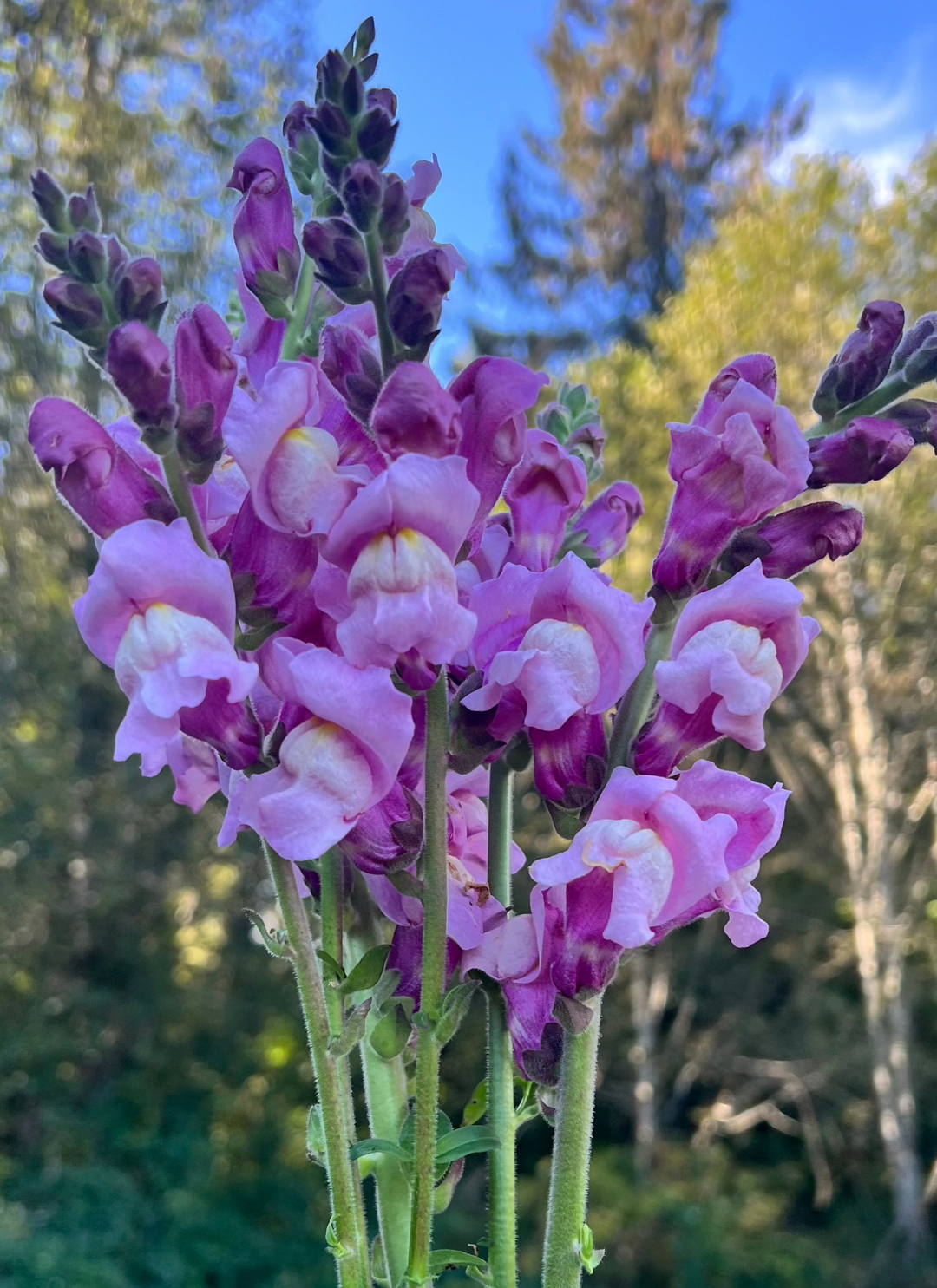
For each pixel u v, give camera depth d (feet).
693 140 65.21
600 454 4.76
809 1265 33.73
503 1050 3.34
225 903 35.76
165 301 2.85
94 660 34.22
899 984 36.63
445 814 2.89
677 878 2.81
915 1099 38.93
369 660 2.62
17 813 32.73
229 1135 33.09
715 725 2.95
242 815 2.68
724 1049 40.70
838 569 36.37
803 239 36.63
